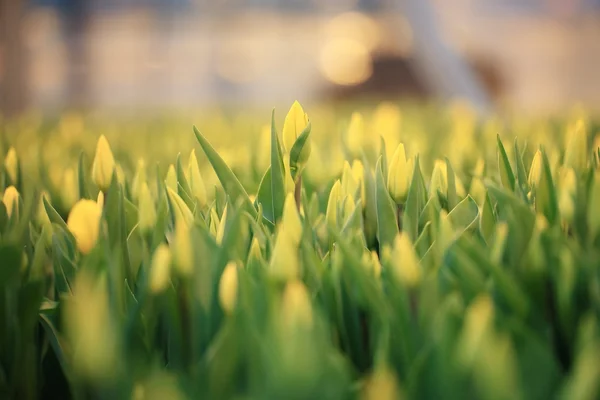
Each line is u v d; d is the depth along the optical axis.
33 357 0.78
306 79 11.70
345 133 1.29
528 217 0.81
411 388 0.67
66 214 1.13
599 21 11.30
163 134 2.24
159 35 11.34
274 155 0.95
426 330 0.72
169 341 0.76
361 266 0.74
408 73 6.55
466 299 0.73
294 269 0.74
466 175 1.26
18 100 4.67
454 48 2.91
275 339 0.66
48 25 10.11
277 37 11.70
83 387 0.73
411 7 2.91
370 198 0.98
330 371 0.64
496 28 11.42
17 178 1.17
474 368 0.64
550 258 0.76
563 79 11.53
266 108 4.57
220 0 11.25
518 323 0.68
